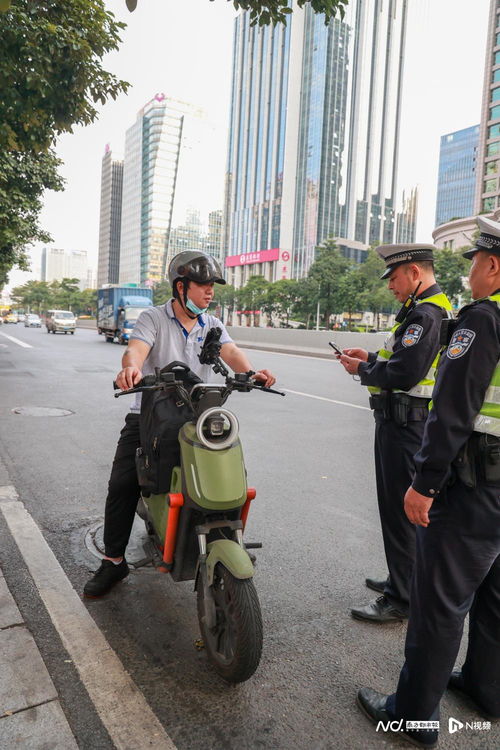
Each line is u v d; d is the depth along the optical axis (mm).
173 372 2520
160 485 2516
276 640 2621
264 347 26938
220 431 2293
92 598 2920
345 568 3389
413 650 1963
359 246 129750
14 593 2918
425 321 2607
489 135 82938
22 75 6359
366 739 2008
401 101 148000
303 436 7066
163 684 2258
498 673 2098
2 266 24188
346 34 130000
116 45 6656
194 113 157500
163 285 117125
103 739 1936
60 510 4176
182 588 3080
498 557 2031
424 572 1936
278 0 4508
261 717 2090
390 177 148375
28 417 7785
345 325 84812
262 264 137000
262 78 141125
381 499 2848
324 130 128250
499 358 1768
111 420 7734
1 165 15953
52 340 28797
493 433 1792
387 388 2709
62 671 2291
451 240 77562
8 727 1942
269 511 4336
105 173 191125
